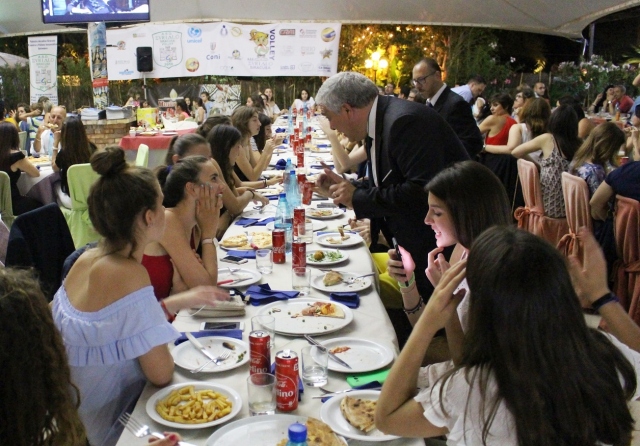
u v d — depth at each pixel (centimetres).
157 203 167
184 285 229
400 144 267
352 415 138
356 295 219
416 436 122
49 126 771
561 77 1361
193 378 162
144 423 141
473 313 107
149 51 1277
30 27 1519
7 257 256
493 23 1342
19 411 94
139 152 648
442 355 228
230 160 377
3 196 484
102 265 160
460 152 273
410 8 1309
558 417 100
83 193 475
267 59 1330
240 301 212
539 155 524
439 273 181
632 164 341
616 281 349
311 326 193
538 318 99
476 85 766
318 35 1324
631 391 113
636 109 490
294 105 1267
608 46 1695
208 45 1315
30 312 96
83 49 1719
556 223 427
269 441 130
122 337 156
